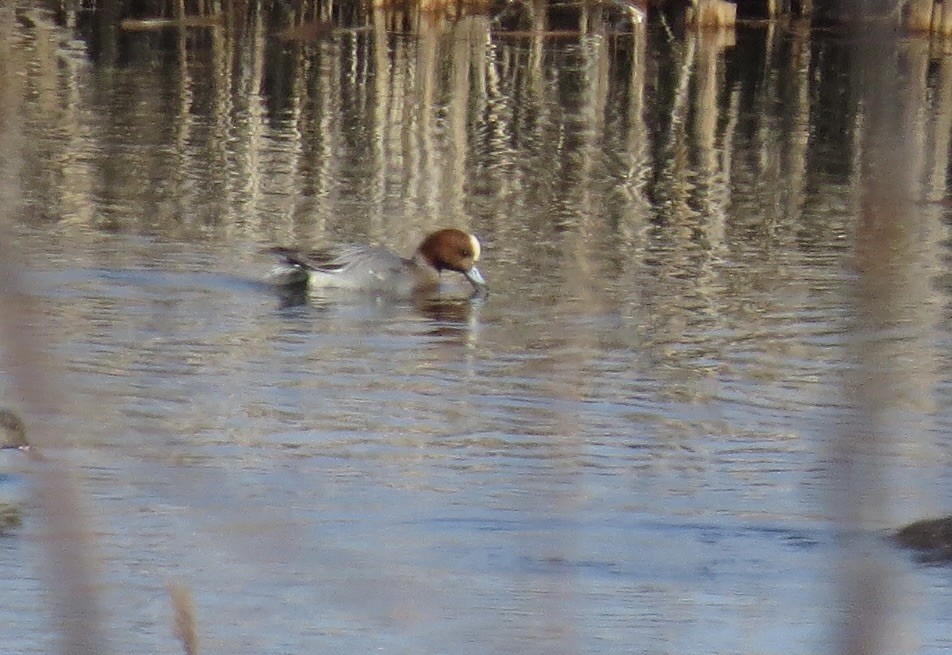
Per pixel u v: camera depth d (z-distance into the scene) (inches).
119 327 592.4
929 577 309.6
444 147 983.0
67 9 1445.6
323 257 685.9
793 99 1181.7
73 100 1069.8
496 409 505.0
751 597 315.0
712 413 503.8
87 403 477.1
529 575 324.8
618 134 1046.4
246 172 893.2
